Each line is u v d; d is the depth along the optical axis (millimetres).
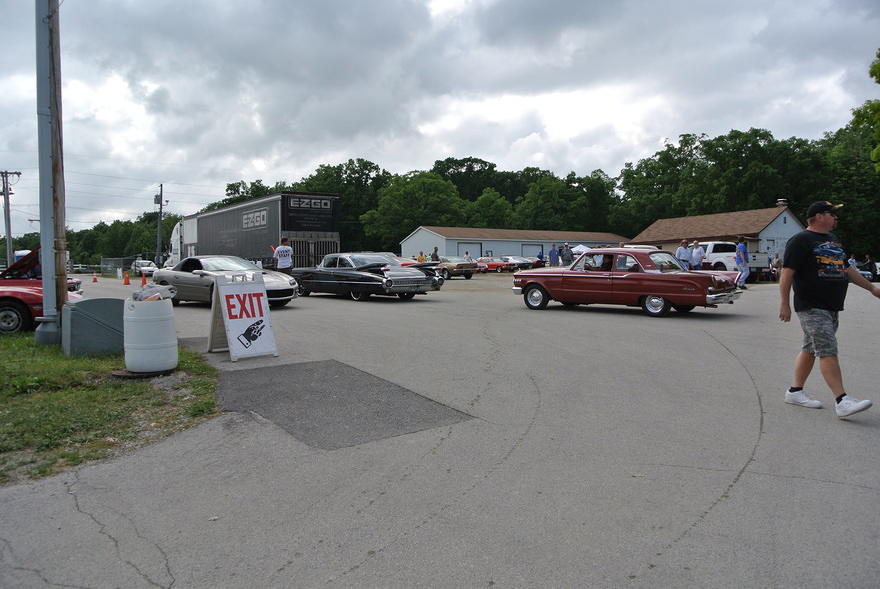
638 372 7242
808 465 4215
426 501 3754
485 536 3287
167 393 6230
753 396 6074
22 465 4449
